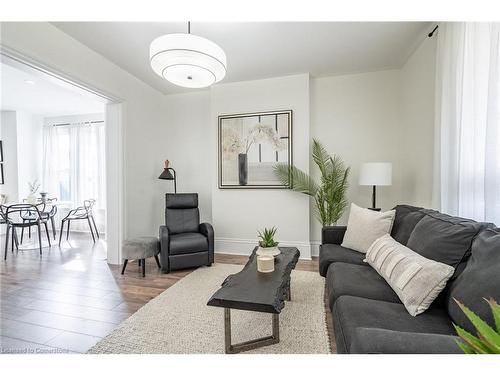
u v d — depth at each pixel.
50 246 4.60
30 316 2.19
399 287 1.44
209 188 4.48
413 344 0.83
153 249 3.25
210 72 2.07
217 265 3.49
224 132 4.10
